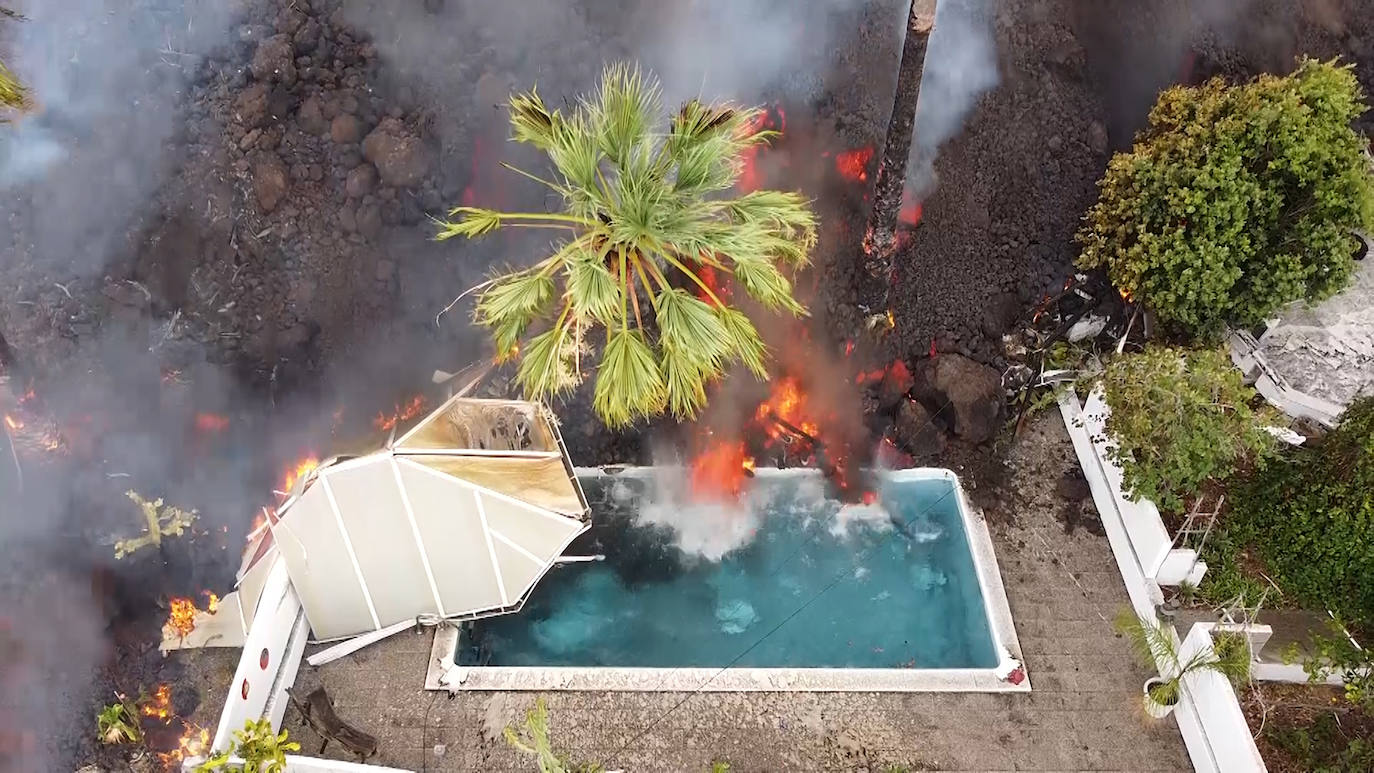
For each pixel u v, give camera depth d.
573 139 10.69
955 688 12.22
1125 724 11.94
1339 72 13.42
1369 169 14.03
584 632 13.25
